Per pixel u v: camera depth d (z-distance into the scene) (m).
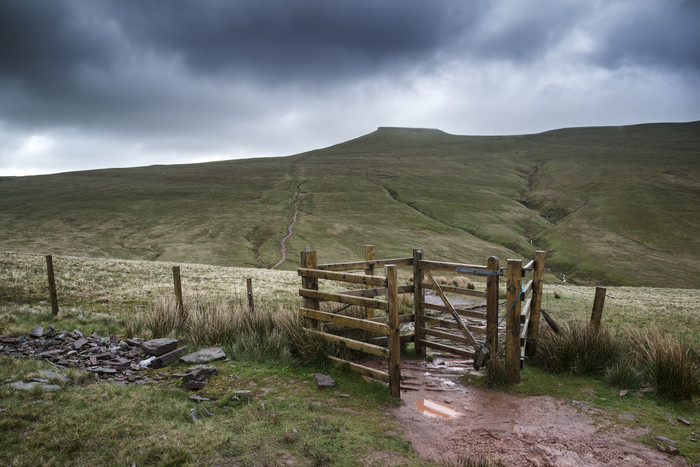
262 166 184.38
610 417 5.18
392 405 5.45
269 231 91.00
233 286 20.95
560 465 4.03
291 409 5.08
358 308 8.32
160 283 20.69
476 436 4.62
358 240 86.69
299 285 23.31
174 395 5.36
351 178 155.50
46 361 6.35
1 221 90.56
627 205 120.38
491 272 6.66
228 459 3.85
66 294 15.08
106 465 3.59
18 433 3.98
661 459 4.17
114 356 7.07
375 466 3.87
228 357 7.35
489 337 6.78
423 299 7.96
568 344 7.04
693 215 110.12
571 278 75.94
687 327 12.39
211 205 112.44
